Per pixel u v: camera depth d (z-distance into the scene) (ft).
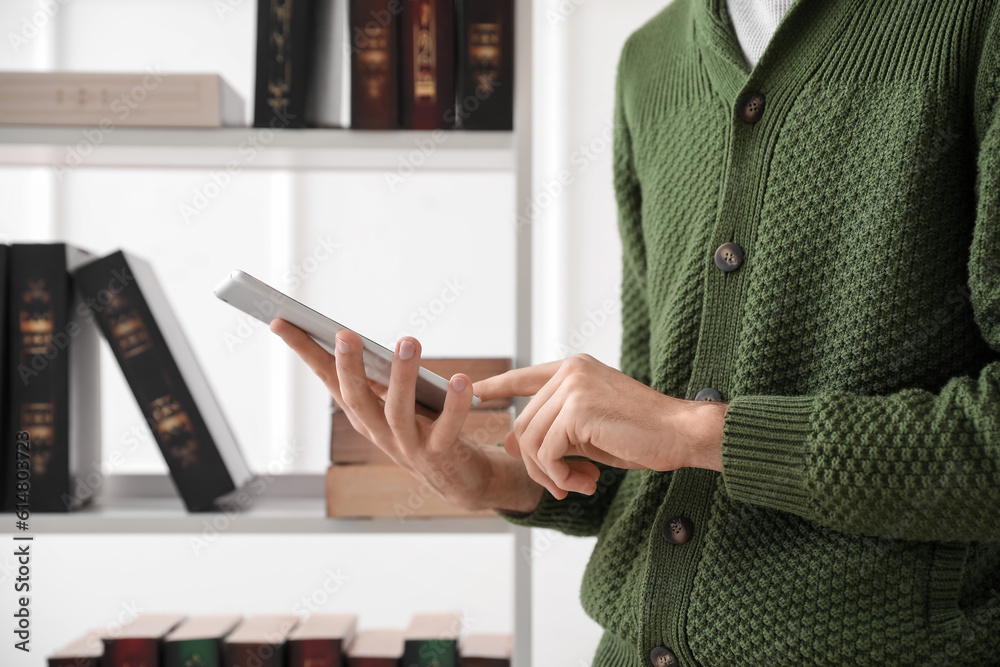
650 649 2.03
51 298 3.46
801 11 2.07
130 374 3.47
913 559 1.80
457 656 3.84
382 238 6.13
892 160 1.86
